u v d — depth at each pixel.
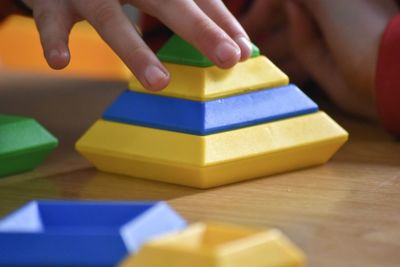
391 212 0.47
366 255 0.41
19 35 1.17
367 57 0.63
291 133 0.52
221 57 0.51
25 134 0.53
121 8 0.54
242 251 0.33
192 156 0.49
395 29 0.62
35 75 0.84
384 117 0.61
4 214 0.47
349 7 0.65
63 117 0.67
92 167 0.54
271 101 0.53
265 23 0.74
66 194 0.50
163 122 0.51
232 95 0.52
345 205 0.48
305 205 0.48
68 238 0.35
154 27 0.70
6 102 0.72
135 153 0.51
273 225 0.45
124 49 0.52
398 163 0.55
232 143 0.50
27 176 0.53
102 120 0.53
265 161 0.51
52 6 0.55
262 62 0.54
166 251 0.33
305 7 0.68
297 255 0.34
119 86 0.78
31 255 0.35
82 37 1.17
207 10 0.53
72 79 0.82
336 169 0.54
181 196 0.49
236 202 0.48
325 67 0.68
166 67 0.52
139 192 0.50
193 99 0.51
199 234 0.35
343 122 0.66
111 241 0.35
